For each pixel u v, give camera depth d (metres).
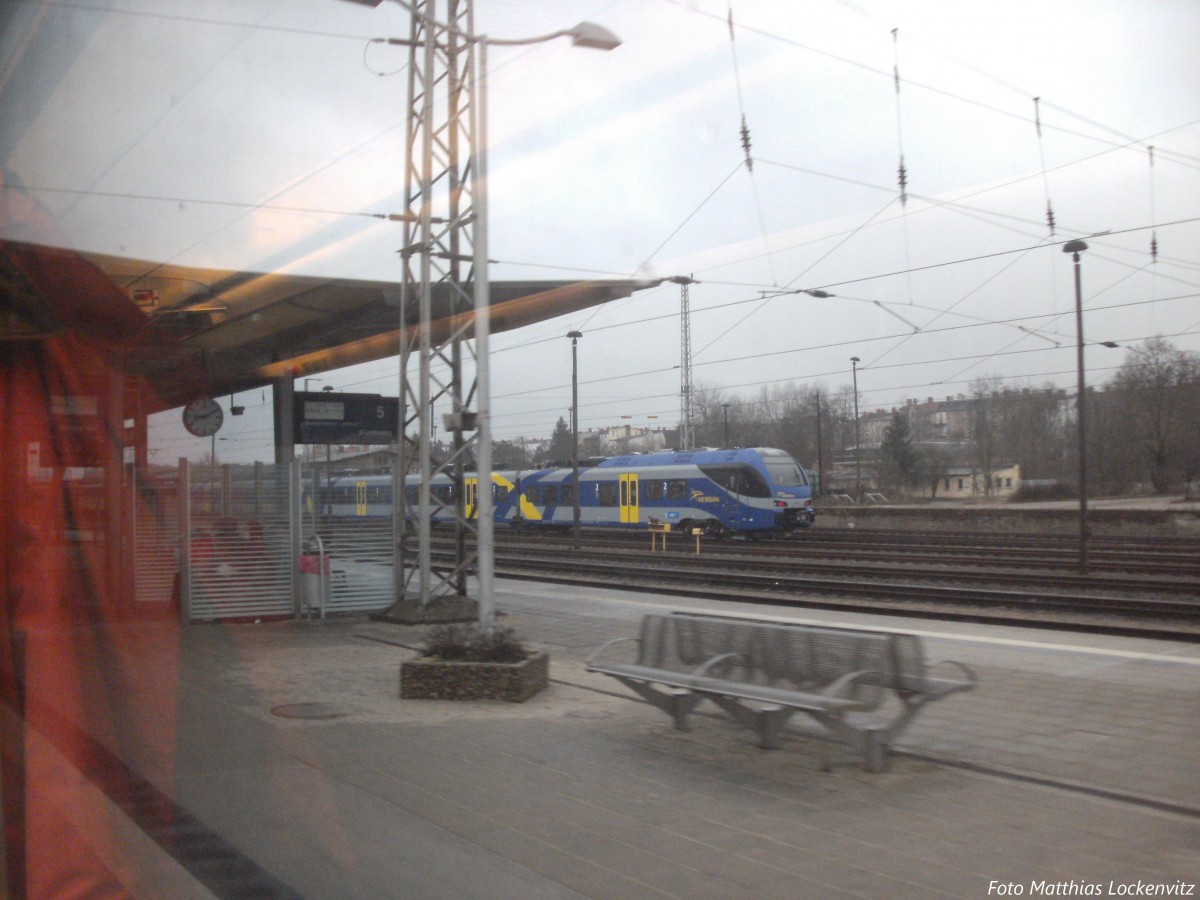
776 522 31.83
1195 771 5.88
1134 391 52.84
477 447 9.45
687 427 38.09
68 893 4.36
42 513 9.97
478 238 10.07
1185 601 14.69
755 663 6.74
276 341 16.55
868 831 4.91
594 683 8.78
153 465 12.66
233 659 10.05
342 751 6.50
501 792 5.61
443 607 12.91
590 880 4.35
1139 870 4.38
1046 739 6.64
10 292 8.77
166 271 11.78
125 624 11.64
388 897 4.23
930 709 7.52
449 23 12.55
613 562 24.66
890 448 65.00
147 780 5.86
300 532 13.18
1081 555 18.42
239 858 4.68
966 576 17.88
